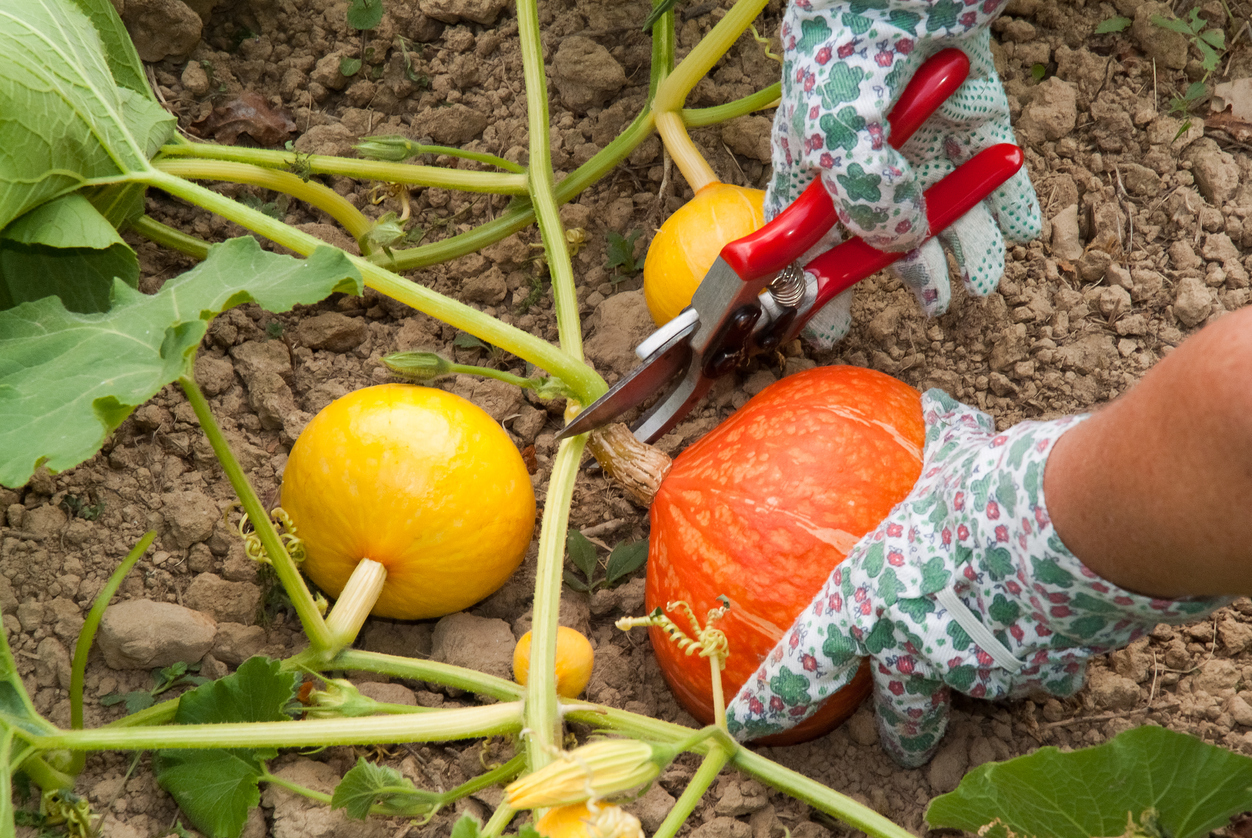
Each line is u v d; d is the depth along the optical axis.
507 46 1.39
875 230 1.15
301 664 1.16
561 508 1.17
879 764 1.19
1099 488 1.02
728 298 1.16
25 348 1.12
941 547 1.10
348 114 1.38
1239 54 1.35
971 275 1.20
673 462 1.21
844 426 1.16
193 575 1.23
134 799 1.17
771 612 1.14
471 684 1.16
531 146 1.27
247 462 1.27
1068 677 1.11
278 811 1.16
